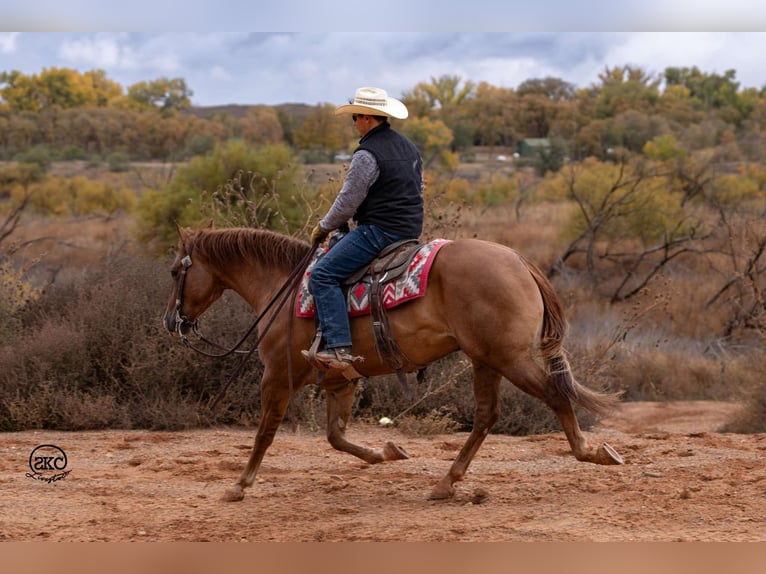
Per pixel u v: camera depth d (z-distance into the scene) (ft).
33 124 256.52
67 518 21.54
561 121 271.28
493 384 22.79
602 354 43.45
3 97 355.36
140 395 35.73
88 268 50.11
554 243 90.79
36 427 34.42
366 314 22.07
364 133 23.17
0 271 46.14
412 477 26.07
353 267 22.24
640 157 118.32
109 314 37.09
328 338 21.85
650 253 84.12
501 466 27.81
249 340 36.17
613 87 289.33
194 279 25.76
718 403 46.96
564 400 20.85
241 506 22.77
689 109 269.85
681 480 24.29
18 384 35.24
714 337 61.77
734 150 169.78
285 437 33.47
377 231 22.24
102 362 36.52
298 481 25.72
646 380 50.52
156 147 263.29
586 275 78.28
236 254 25.32
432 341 21.59
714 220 86.63
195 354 35.78
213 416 35.24
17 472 26.99
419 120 233.35
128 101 386.93
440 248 21.75
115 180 190.60
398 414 36.29
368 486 24.75
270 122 278.26
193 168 80.84
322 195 40.91
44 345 36.52
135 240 81.30
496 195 129.08
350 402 25.91
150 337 36.40
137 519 21.45
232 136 265.34
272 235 25.05
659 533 19.04
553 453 29.78
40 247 92.79
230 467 27.73
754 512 20.43
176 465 27.81
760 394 39.14
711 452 28.63
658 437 32.22
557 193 129.18
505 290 20.79
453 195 97.50
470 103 307.78
